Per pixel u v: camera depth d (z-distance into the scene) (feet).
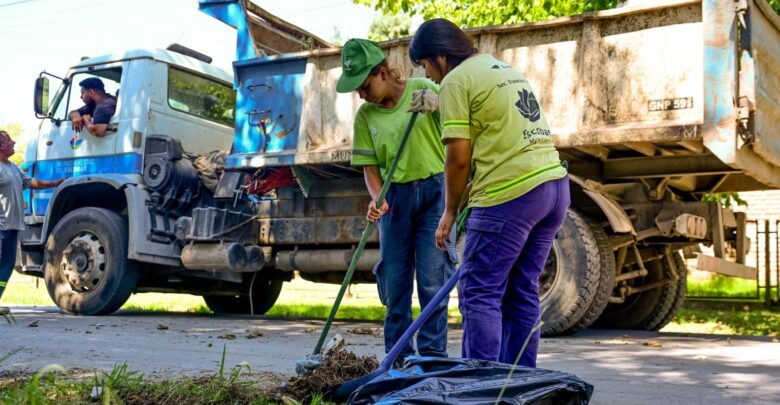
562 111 21.97
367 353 18.69
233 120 33.24
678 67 20.45
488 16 39.06
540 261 11.88
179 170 29.19
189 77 31.53
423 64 11.96
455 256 13.14
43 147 32.07
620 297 25.31
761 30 20.36
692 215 22.80
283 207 28.55
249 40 28.60
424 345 13.09
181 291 33.24
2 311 14.97
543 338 22.99
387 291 13.35
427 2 41.37
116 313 31.60
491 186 11.25
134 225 28.53
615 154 22.94
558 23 21.84
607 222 23.81
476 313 11.23
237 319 30.04
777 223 42.50
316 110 25.79
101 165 30.35
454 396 8.96
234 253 27.71
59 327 24.29
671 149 22.02
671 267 26.99
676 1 20.31
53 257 29.96
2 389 11.66
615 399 12.64
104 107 30.48
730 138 19.45
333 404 10.97
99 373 13.44
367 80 13.06
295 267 28.50
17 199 26.40
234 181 28.68
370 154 13.43
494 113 11.18
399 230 13.26
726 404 12.29
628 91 21.03
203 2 29.04
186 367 15.64
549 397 9.16
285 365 16.26
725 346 20.94
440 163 13.21
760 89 20.35
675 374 15.49
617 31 21.24
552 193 11.37
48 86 31.78
